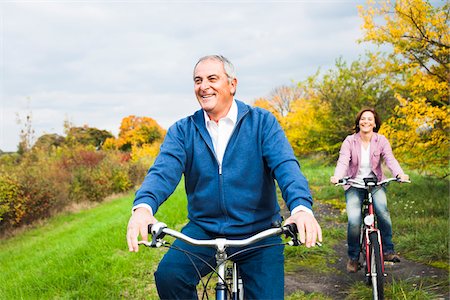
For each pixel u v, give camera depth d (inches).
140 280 233.9
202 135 120.8
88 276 236.1
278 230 91.7
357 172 218.7
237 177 119.6
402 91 451.8
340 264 251.6
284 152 115.7
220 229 119.2
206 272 120.2
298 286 220.1
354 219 211.5
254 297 113.7
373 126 215.5
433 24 386.6
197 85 122.0
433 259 247.0
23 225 582.9
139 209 102.9
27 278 253.1
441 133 383.6
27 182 601.6
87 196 805.9
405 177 200.2
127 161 1130.0
